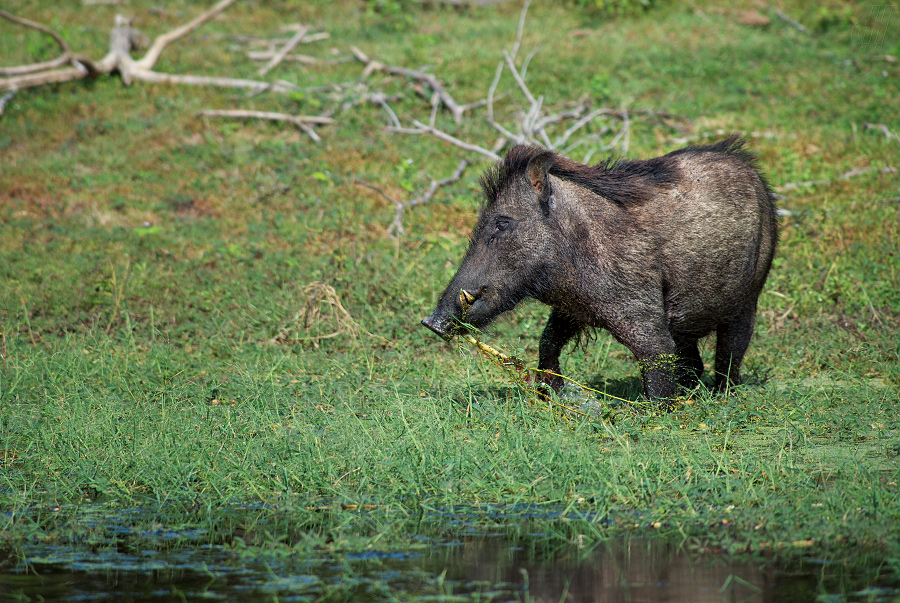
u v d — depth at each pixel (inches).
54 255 936.9
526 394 563.5
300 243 967.0
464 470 463.2
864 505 405.1
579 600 328.2
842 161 1078.4
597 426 511.8
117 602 333.1
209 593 341.1
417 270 887.1
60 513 440.1
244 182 1099.3
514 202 540.4
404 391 607.8
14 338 738.2
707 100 1270.9
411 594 336.5
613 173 562.3
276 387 615.8
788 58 1416.1
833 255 886.4
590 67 1389.0
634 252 543.5
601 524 409.7
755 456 476.4
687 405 556.4
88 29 1560.0
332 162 1138.7
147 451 490.6
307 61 1428.4
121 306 827.4
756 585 339.3
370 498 448.8
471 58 1422.2
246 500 456.1
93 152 1161.4
